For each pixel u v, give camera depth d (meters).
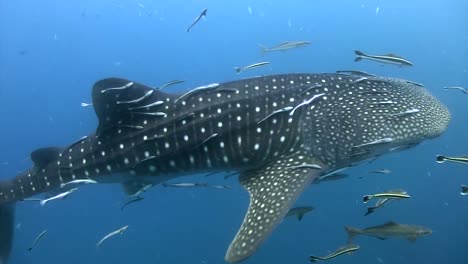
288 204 4.30
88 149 5.36
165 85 5.56
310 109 4.84
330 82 5.03
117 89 5.01
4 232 5.72
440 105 5.06
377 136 4.69
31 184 5.61
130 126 5.15
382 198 4.35
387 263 12.75
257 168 4.93
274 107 4.87
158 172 5.22
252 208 4.43
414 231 4.65
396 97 4.95
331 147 4.72
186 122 4.97
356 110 4.82
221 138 4.91
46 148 5.58
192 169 5.14
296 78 5.05
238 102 4.92
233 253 4.10
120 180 5.43
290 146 4.81
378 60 5.14
